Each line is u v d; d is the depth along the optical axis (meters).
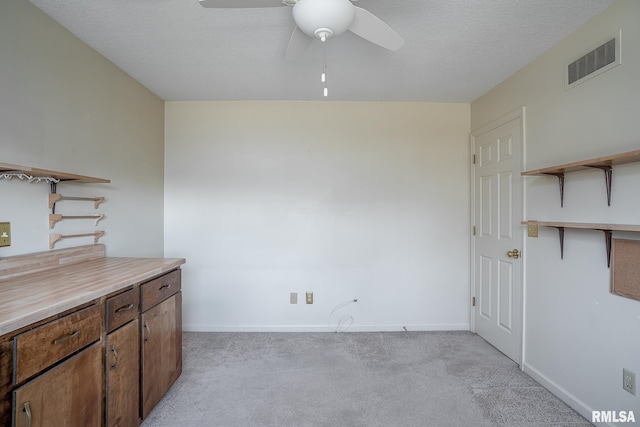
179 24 1.79
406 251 3.10
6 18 1.46
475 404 1.89
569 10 1.66
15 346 0.96
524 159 2.30
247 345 2.74
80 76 1.95
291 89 2.79
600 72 1.68
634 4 1.50
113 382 1.41
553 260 2.03
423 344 2.75
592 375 1.73
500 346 2.60
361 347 2.70
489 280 2.77
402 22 1.78
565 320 1.93
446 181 3.11
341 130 3.07
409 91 2.82
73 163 1.89
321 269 3.08
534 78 2.21
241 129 3.06
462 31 1.87
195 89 2.77
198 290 3.07
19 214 1.56
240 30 1.86
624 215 1.55
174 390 2.03
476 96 2.93
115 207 2.31
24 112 1.56
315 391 2.03
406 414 1.80
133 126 2.54
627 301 1.54
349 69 2.39
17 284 1.37
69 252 1.83
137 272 1.63
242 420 1.75
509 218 2.49
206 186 3.06
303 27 1.29
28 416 1.00
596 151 1.71
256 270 3.08
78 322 1.21
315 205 3.07
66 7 1.62
